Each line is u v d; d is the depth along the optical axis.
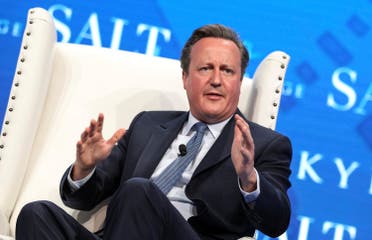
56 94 4.20
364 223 5.52
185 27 5.68
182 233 3.13
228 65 3.75
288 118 5.62
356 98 5.65
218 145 3.71
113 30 5.64
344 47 5.68
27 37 4.08
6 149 3.93
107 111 4.18
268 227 3.47
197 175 3.63
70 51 4.30
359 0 5.70
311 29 5.69
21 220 3.15
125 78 4.25
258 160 3.72
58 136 4.10
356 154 5.60
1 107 5.56
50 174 4.00
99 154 3.49
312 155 5.59
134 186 3.05
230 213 3.59
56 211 3.20
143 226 3.03
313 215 5.51
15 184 3.93
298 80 5.65
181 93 4.27
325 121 5.62
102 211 3.96
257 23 5.69
